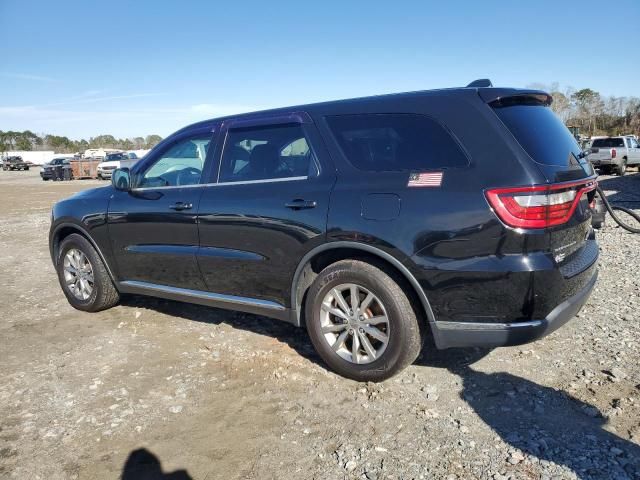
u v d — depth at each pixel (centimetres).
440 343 308
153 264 443
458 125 306
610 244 744
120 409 320
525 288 279
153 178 448
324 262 356
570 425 286
